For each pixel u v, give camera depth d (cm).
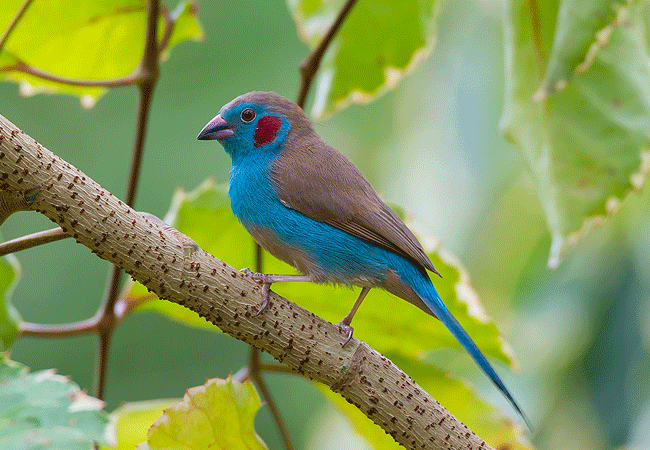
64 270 2131
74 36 909
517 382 1100
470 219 1112
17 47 905
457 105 1130
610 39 787
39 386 516
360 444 1153
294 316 666
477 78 1126
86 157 2161
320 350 666
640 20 810
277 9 2073
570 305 1088
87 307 2117
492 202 1109
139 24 910
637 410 1039
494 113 1113
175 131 2119
